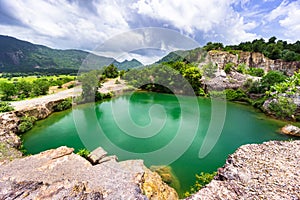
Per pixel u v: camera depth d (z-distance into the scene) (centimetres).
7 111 1454
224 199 436
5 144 1024
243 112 1980
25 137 1265
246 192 453
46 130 1385
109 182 597
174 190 674
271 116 1823
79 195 482
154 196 579
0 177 628
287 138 1316
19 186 529
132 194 531
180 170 799
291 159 600
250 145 704
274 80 2319
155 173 713
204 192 464
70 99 1980
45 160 752
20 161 745
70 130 1381
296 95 1781
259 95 2391
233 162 591
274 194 439
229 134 1345
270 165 563
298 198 423
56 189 500
